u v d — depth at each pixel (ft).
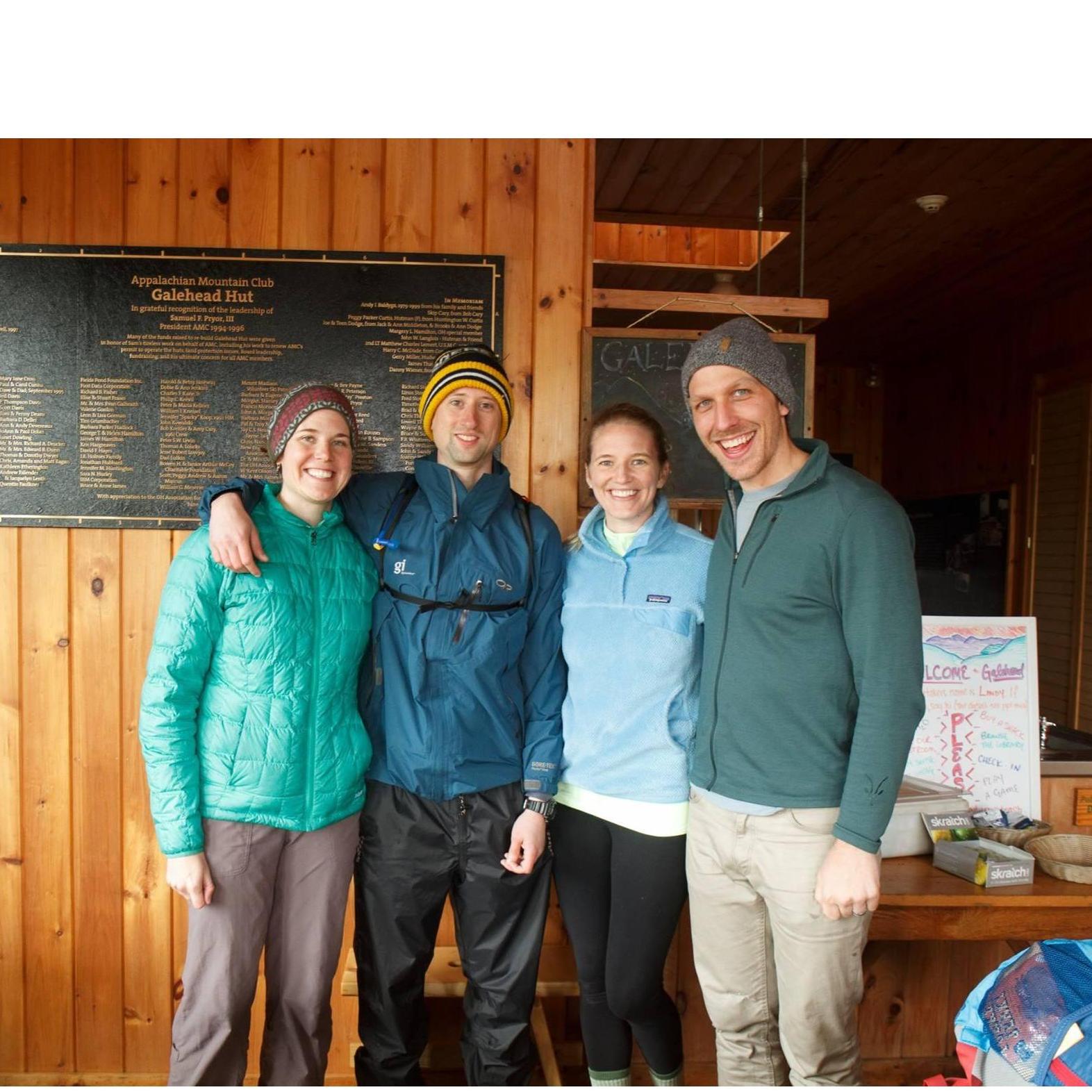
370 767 5.37
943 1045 7.16
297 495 5.24
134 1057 7.13
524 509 5.71
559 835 5.64
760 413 4.85
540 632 5.63
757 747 4.80
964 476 18.85
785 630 4.74
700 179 10.36
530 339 7.20
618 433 5.40
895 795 4.40
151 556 7.07
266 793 4.91
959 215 11.65
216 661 4.99
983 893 5.46
